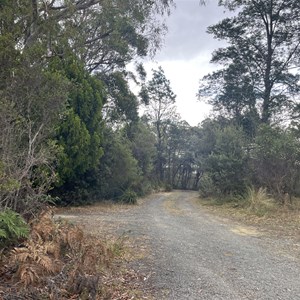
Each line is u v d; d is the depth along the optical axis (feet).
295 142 48.26
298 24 82.53
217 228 32.17
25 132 18.70
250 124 82.43
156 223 34.55
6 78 19.97
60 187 50.72
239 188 60.44
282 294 13.83
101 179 56.65
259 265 18.44
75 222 32.22
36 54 22.11
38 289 11.89
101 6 46.55
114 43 61.82
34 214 17.85
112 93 75.72
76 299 11.83
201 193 82.02
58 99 21.59
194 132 171.94
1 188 15.40
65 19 36.42
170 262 18.54
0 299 10.98
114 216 40.65
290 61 84.53
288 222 35.09
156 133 180.96
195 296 13.37
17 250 12.76
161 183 151.74
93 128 50.83
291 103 81.61
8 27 23.27
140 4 47.09
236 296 13.47
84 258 13.71
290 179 47.42
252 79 88.63
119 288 13.97
